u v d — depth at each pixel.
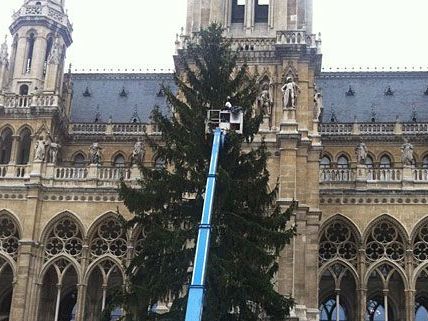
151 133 63.25
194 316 23.62
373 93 68.75
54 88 60.50
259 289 31.95
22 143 59.66
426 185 52.75
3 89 61.97
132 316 32.72
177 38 55.94
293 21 56.53
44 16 63.91
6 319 54.94
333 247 52.44
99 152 58.94
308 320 48.47
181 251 32.72
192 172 34.19
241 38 56.00
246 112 36.66
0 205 54.44
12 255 53.56
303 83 54.62
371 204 52.81
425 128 62.88
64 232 53.81
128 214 53.22
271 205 37.31
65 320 55.16
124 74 72.06
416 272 50.78
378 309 54.41
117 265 52.41
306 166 52.16
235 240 32.25
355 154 62.78
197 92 37.09
